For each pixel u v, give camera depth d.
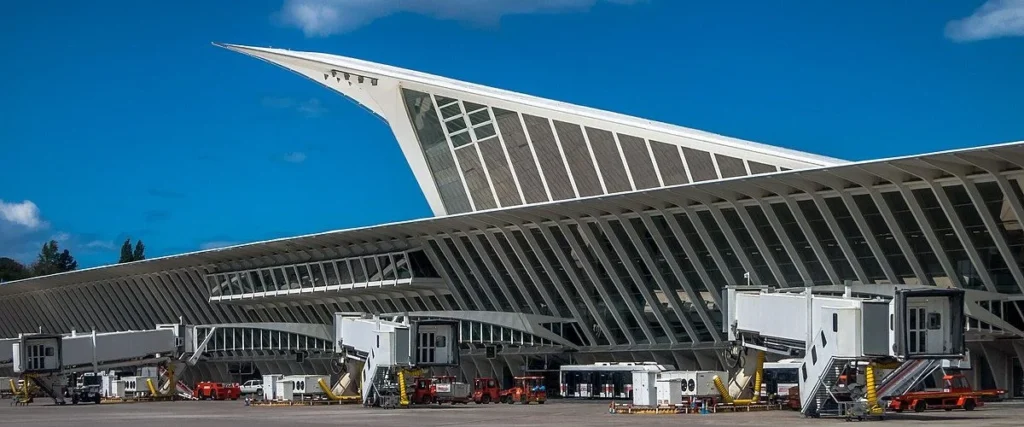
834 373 36.47
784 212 53.38
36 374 65.19
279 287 81.38
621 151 68.69
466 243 68.31
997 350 51.75
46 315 107.50
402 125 80.06
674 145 66.06
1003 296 48.03
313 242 75.19
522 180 74.00
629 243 60.78
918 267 50.22
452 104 77.00
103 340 68.62
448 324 51.09
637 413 45.00
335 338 57.66
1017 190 45.78
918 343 33.53
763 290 42.75
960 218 48.06
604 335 64.81
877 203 49.56
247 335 85.94
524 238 65.12
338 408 52.25
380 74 79.19
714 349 59.31
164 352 71.69
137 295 96.06
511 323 67.25
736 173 63.56
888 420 35.78
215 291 87.75
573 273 63.91
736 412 43.09
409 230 68.69
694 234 57.78
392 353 50.25
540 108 71.88
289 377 59.66
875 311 34.78
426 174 79.56
